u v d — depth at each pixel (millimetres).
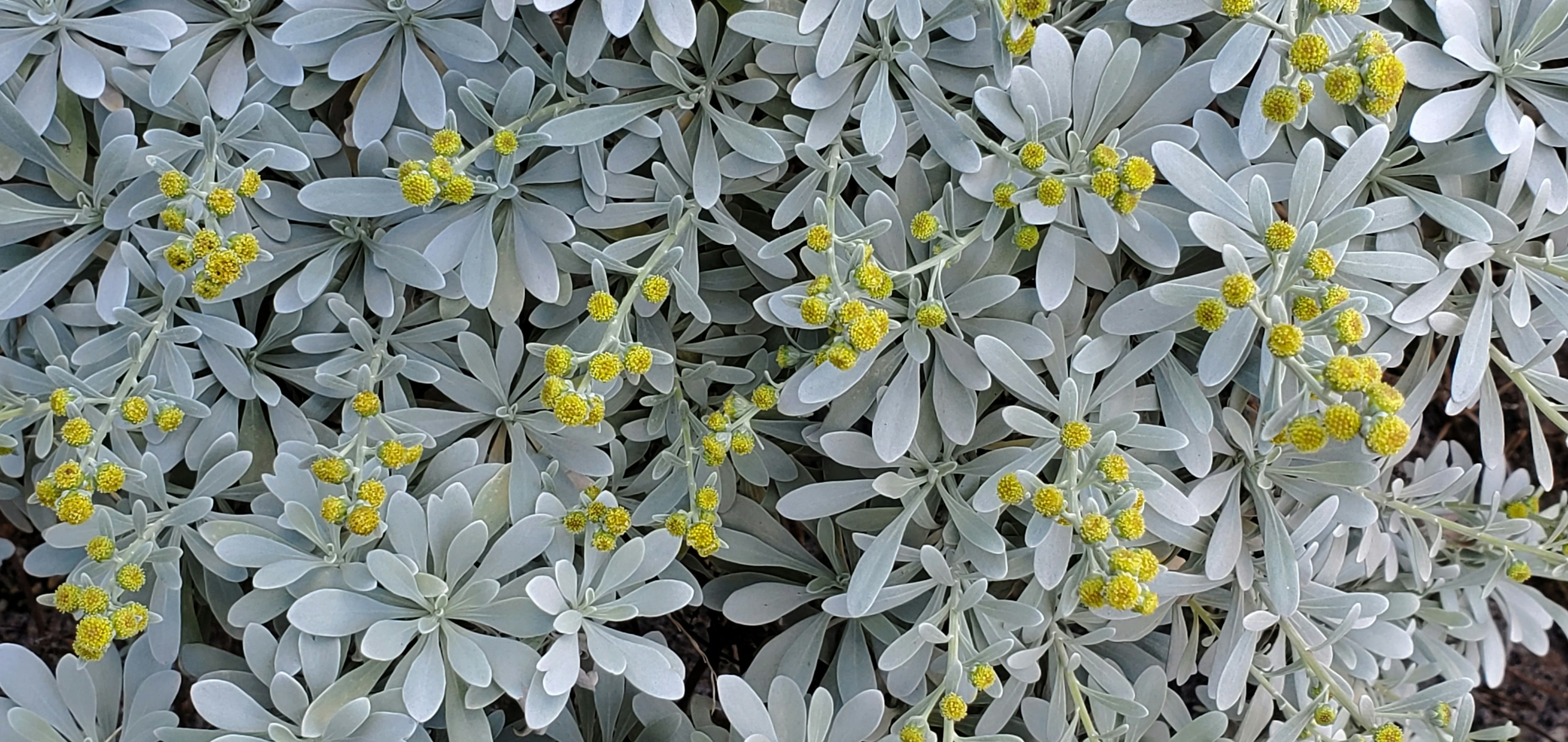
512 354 255
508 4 229
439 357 260
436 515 241
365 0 241
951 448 260
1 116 229
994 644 250
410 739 245
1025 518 262
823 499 253
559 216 245
